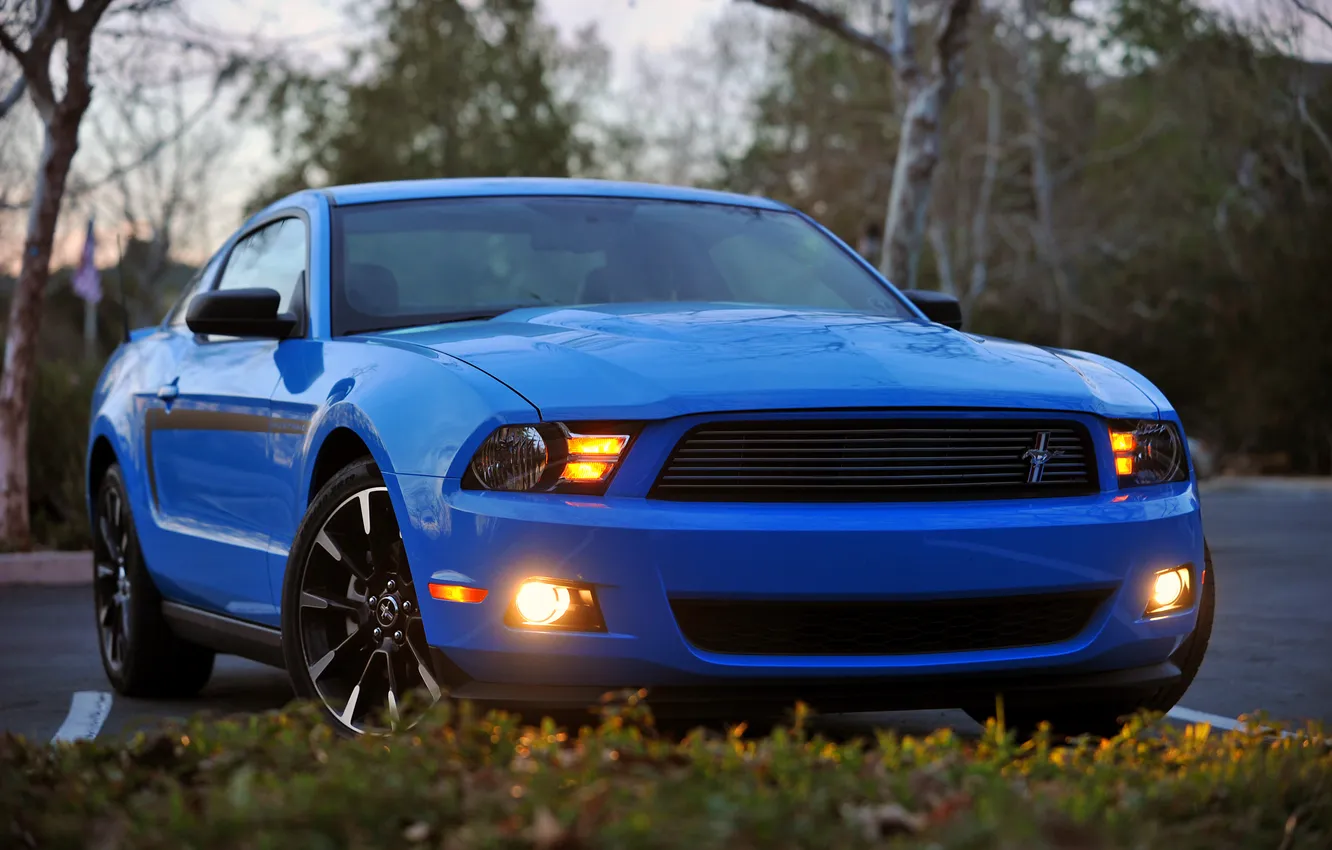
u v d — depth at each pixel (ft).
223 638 18.94
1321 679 22.89
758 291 19.19
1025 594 13.99
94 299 47.16
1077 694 14.53
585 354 14.58
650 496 13.57
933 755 11.37
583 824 9.02
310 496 16.11
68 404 47.42
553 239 19.11
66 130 41.70
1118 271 141.59
